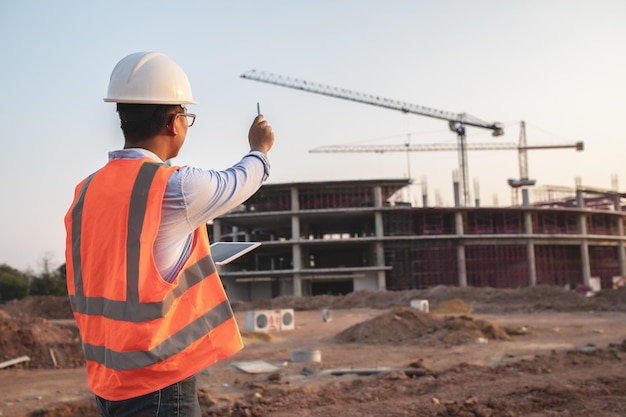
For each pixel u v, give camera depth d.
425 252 74.44
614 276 87.25
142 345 1.77
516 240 76.25
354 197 75.06
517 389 8.04
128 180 1.86
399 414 7.01
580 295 43.53
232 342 1.96
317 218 77.06
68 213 2.04
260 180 2.01
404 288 73.56
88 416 8.67
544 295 43.97
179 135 2.09
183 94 2.06
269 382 10.90
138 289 1.78
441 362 13.84
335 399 8.39
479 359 14.30
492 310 38.91
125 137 2.05
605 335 20.58
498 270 75.19
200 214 1.86
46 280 77.94
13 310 45.00
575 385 8.17
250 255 84.94
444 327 19.95
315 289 84.56
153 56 2.08
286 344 20.75
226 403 8.54
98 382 1.88
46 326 17.86
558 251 80.12
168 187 1.81
